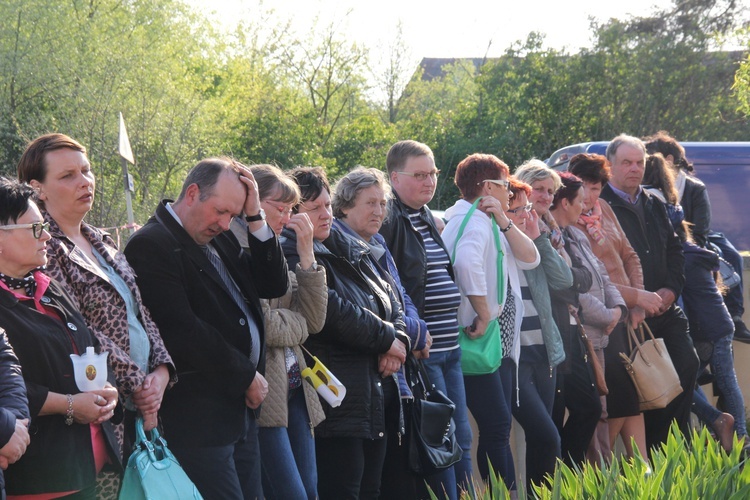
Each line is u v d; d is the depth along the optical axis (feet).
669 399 25.68
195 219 15.58
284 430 17.24
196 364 15.11
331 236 19.58
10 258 12.85
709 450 16.74
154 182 122.83
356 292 18.95
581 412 24.43
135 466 13.52
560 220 25.63
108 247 15.20
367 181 20.51
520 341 23.32
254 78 168.25
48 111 118.11
